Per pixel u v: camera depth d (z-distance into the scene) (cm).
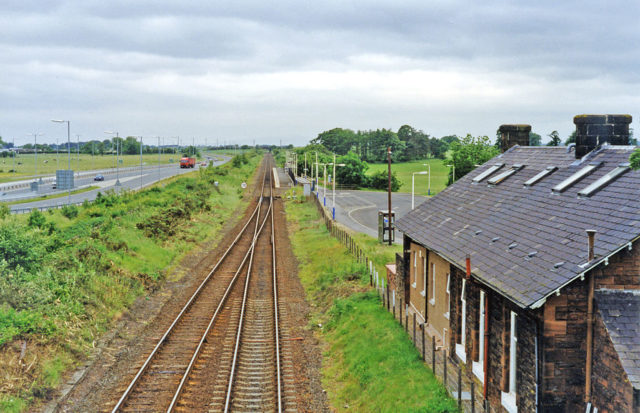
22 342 1706
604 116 1664
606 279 1145
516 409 1321
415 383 1596
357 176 11344
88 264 2697
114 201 5478
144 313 2472
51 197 7212
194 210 5600
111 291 2505
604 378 1107
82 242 3041
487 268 1444
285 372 1841
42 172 13050
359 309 2419
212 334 2198
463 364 1694
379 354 1875
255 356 1978
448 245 1792
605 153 1608
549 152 2002
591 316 1143
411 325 2156
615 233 1165
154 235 3962
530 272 1265
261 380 1762
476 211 1948
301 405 1606
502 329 1380
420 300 2281
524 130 2506
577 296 1152
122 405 1530
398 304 2477
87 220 4056
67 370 1764
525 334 1254
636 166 1234
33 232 2672
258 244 4478
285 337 2220
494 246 1557
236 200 7750
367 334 2106
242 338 2173
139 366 1836
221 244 4456
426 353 1847
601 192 1395
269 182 11169
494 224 1719
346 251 3734
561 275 1153
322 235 4719
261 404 1587
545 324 1156
